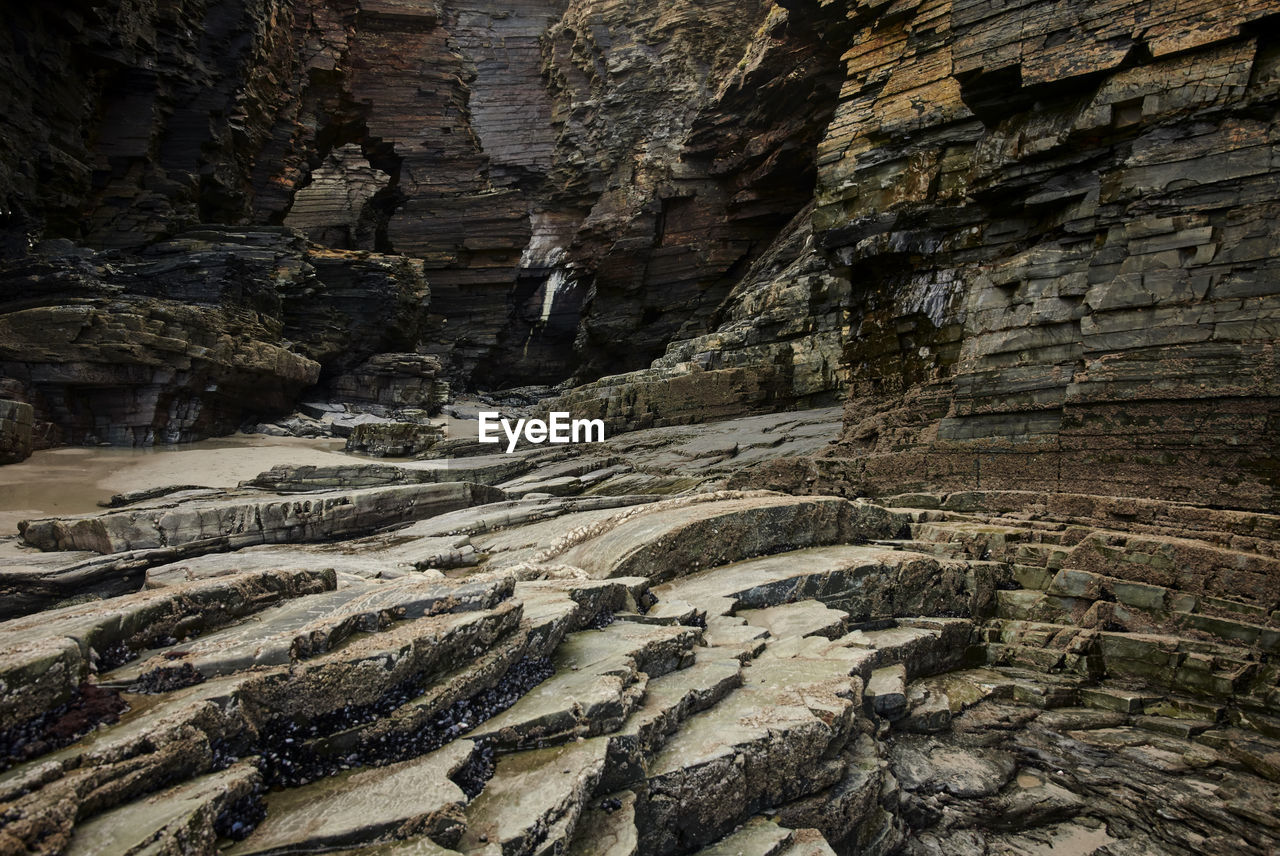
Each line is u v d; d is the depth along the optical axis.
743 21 43.50
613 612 6.64
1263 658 6.91
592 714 4.55
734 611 7.38
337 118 45.84
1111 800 5.95
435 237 48.03
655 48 44.88
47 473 19.56
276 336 30.30
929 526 9.98
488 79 50.31
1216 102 9.30
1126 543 8.21
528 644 5.18
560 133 48.16
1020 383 11.00
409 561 9.85
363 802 3.59
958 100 14.48
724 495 10.84
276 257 31.36
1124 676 7.54
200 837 3.10
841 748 5.50
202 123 31.92
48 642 3.74
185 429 25.05
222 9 33.38
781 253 30.67
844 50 24.05
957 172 14.42
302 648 4.29
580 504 14.56
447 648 4.58
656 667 5.65
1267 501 8.23
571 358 48.81
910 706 6.83
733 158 37.34
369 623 4.77
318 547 11.77
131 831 2.95
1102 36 10.32
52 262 24.17
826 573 7.81
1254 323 8.67
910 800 5.81
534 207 48.94
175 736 3.43
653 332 41.00
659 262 40.75
